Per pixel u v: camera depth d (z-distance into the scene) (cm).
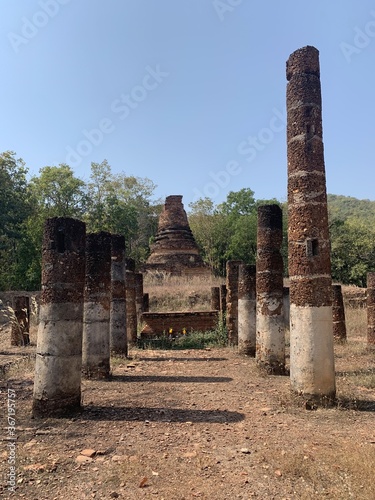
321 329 805
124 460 545
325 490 455
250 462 536
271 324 1134
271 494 453
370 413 752
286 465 510
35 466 525
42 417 732
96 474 507
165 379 1063
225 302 1891
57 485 481
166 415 747
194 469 517
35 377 756
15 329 1656
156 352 1564
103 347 1077
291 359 836
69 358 756
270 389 946
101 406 805
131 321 1767
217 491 461
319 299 813
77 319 777
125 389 951
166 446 595
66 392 747
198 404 820
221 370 1189
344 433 641
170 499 446
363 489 452
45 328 755
